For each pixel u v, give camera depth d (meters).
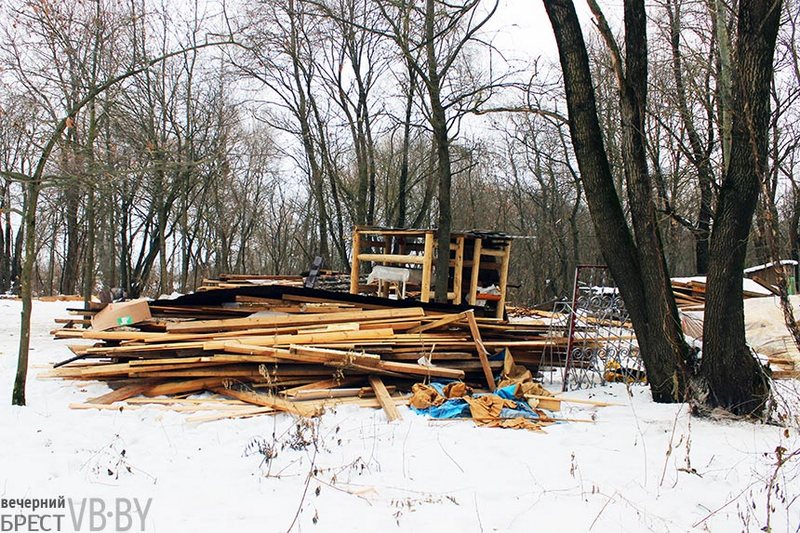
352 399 7.78
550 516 4.20
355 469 5.17
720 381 7.07
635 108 7.87
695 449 5.86
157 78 19.31
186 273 31.73
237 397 7.73
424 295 11.57
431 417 7.08
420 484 4.86
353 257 13.38
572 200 35.84
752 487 4.84
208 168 27.44
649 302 7.92
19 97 12.38
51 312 20.05
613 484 4.88
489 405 7.13
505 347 9.13
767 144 6.82
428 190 21.05
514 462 5.41
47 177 7.07
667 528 4.05
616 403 7.90
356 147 21.61
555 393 8.65
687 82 12.85
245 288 9.88
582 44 8.08
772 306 12.16
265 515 4.16
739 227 6.95
